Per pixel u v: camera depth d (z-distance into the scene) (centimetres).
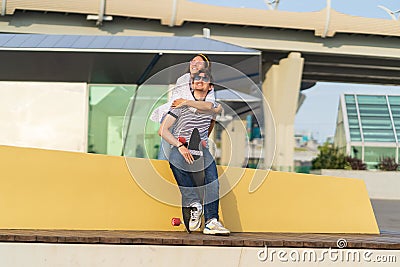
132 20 3919
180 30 4025
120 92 3134
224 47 2352
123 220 1019
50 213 1003
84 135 3108
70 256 878
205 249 887
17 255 877
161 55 2352
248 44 4194
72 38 2500
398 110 4825
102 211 1016
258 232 1060
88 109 3138
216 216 974
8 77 2991
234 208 1062
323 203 1098
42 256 877
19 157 1005
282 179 1088
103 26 3878
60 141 3102
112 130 3147
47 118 3095
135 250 880
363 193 1123
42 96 3094
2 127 3066
